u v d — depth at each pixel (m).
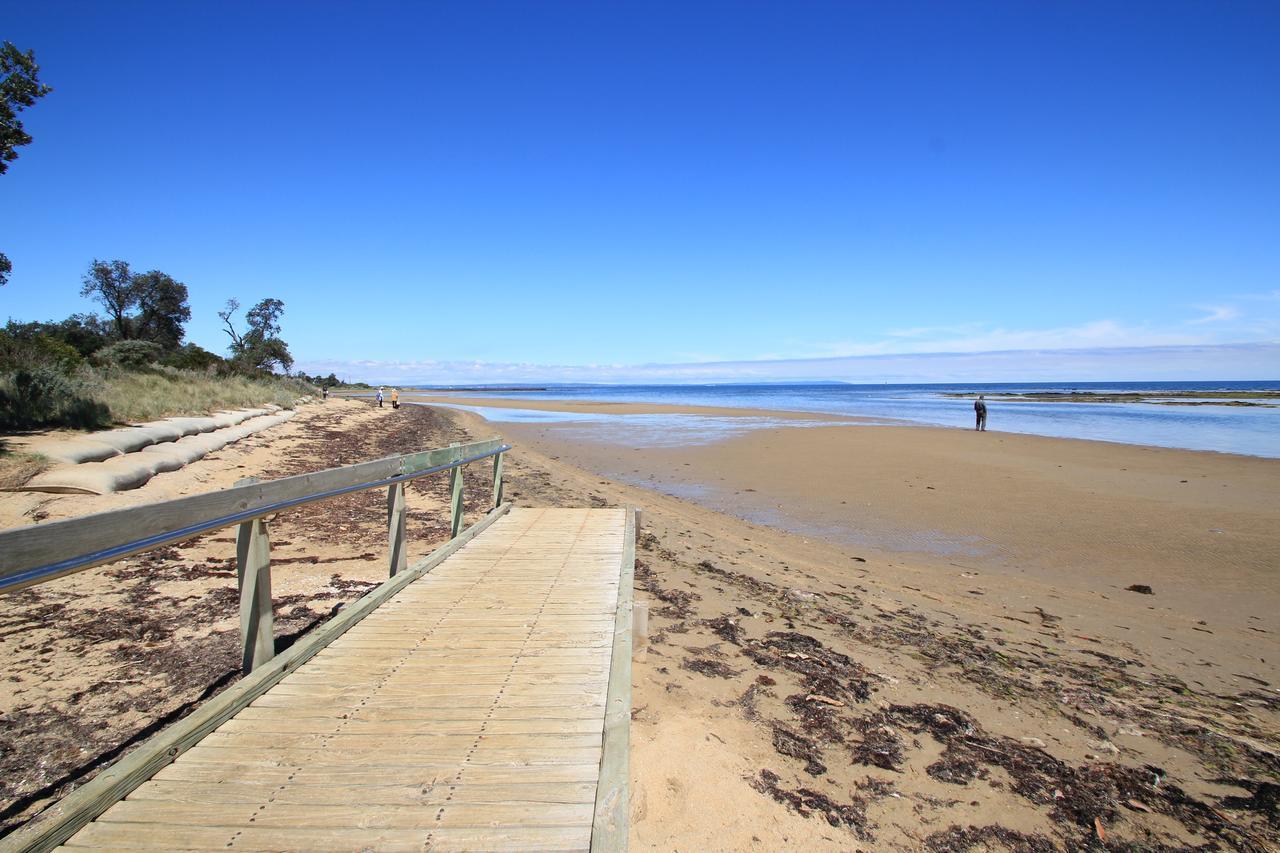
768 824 3.17
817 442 23.33
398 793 2.58
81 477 7.88
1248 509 12.20
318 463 14.19
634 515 8.05
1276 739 4.50
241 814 2.44
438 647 4.06
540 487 13.47
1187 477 15.74
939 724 4.35
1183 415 40.91
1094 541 10.18
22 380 11.41
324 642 4.03
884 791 3.57
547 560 6.24
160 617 4.97
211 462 11.70
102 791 2.42
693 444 23.67
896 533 10.71
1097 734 4.43
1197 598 7.69
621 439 25.83
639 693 4.32
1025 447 21.50
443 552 6.26
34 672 3.99
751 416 40.31
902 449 21.06
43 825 2.20
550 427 32.41
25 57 9.79
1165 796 3.74
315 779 2.66
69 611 4.98
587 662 3.85
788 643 5.55
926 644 5.87
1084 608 7.30
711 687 4.57
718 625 5.84
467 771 2.74
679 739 3.77
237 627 4.84
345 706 3.28
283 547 7.35
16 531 2.17
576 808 2.51
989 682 5.13
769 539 10.08
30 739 3.30
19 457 8.38
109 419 12.22
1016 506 12.68
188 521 3.00
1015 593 7.79
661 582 7.04
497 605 4.88
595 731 3.07
